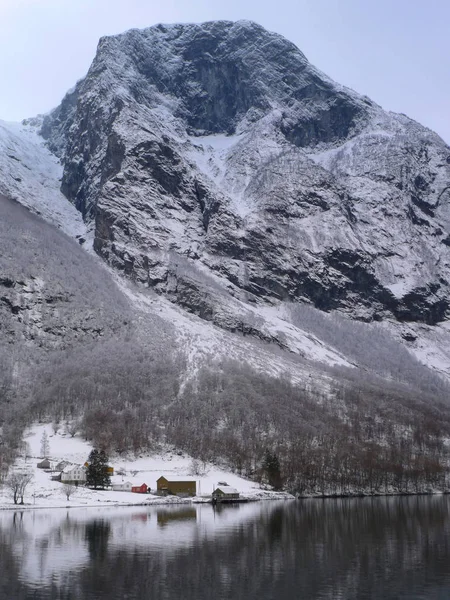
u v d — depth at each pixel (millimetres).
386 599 84125
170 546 118938
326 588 89562
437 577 95812
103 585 90312
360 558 109625
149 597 84812
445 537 132125
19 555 109438
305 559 108500
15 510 180000
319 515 171125
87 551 113438
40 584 90688
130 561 105375
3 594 85938
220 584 91438
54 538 126750
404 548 119125
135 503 199125
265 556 110625
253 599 83938
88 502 196500
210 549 116438
